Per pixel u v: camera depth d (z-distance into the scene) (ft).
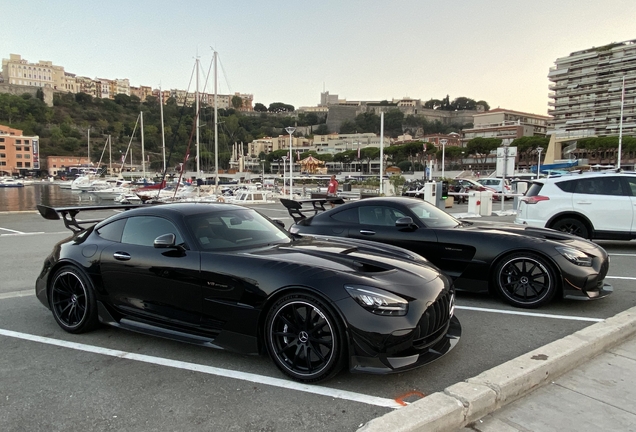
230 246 13.55
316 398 10.36
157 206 15.15
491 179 105.50
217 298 12.16
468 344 13.75
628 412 9.66
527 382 10.52
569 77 380.99
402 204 21.22
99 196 166.61
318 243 14.61
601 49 359.05
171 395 10.59
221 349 12.10
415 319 10.73
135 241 14.28
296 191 144.36
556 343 12.31
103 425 9.29
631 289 20.44
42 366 12.32
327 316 10.64
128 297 13.83
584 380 11.15
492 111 501.56
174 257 13.08
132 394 10.64
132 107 618.44
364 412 9.70
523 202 32.35
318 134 654.12
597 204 29.55
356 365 10.48
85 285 14.52
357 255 13.08
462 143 462.60
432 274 12.58
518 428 9.15
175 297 12.91
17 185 275.59
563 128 385.09
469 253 18.29
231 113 611.06
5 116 490.49
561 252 16.84
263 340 11.76
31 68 619.26
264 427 9.15
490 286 18.20
